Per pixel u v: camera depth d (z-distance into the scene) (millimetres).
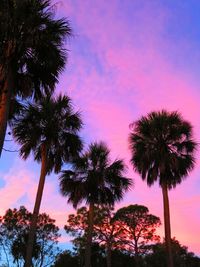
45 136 24375
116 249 57344
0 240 52438
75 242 55844
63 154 24719
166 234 25828
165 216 26203
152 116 28125
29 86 13781
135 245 57188
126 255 57156
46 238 54156
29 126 24250
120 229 57000
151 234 57250
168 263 25031
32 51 13375
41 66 13797
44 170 24047
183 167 26953
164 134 27891
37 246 53031
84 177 30312
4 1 12625
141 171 27500
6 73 12852
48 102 24344
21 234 52688
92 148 30969
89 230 29500
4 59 12828
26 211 54062
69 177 29953
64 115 25188
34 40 12789
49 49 13359
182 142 27766
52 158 24656
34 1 12820
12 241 52469
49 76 14164
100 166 30703
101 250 56719
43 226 54250
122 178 30531
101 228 57000
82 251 55500
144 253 57469
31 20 12680
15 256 51875
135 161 27797
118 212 57438
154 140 27969
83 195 29578
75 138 24828
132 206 57781
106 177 30219
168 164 26656
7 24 12547
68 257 55188
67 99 25219
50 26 13250
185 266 67250
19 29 12656
